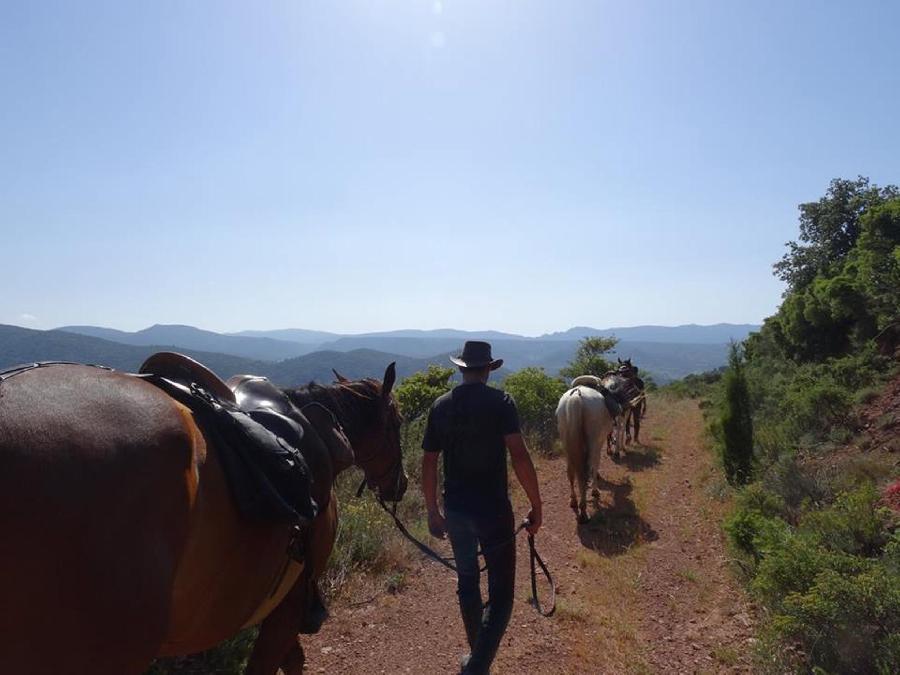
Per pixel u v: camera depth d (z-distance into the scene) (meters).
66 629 1.68
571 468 9.11
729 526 7.02
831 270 22.53
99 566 1.75
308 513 2.62
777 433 11.73
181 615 2.22
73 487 1.74
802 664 4.67
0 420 1.69
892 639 4.12
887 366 13.35
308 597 3.24
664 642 5.56
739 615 5.94
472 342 4.30
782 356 23.11
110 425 1.93
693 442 16.45
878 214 16.83
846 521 6.18
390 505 8.36
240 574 2.46
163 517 1.96
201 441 2.34
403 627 5.67
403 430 11.27
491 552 4.07
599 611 6.12
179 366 2.78
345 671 4.93
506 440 4.10
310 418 3.59
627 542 8.17
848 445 10.38
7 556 1.60
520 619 5.89
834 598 4.51
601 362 25.92
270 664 3.24
